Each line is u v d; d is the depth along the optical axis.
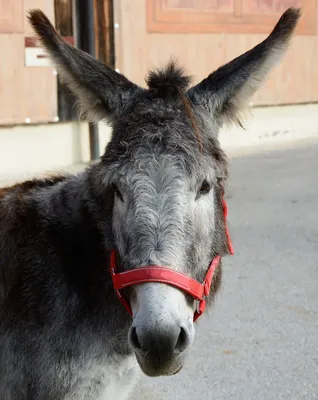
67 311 2.99
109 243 2.88
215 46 10.28
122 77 2.99
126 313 3.03
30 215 3.16
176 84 2.91
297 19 2.92
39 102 8.77
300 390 4.08
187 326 2.56
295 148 10.65
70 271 3.03
